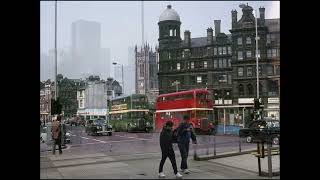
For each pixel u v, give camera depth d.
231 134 47.22
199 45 98.31
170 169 15.82
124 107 54.12
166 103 45.97
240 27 84.88
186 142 14.66
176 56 101.19
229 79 91.81
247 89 83.25
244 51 84.31
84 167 16.47
